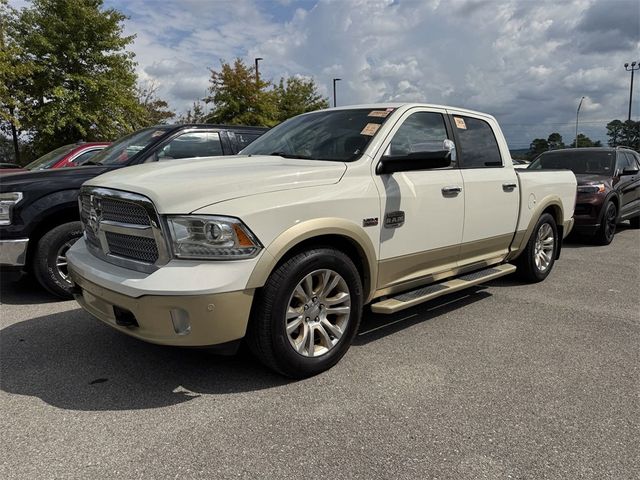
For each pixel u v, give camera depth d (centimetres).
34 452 257
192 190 298
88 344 403
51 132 1820
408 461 249
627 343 407
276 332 315
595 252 830
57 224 520
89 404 307
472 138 481
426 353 385
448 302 521
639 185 1052
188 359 372
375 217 367
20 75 1694
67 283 520
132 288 291
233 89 2303
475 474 239
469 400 311
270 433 274
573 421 287
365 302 384
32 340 412
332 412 296
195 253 291
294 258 321
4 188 489
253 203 304
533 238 568
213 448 260
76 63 1925
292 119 490
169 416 292
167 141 625
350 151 387
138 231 308
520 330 437
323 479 236
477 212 464
